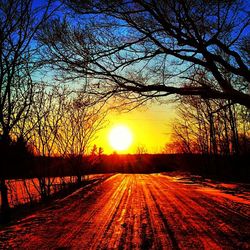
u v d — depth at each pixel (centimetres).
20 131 1470
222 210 1253
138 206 1361
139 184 2744
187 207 1335
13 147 1454
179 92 817
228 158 3678
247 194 1933
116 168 7456
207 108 2402
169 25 755
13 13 1003
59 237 789
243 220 1035
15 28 1018
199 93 822
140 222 994
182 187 2447
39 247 694
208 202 1510
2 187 1155
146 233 836
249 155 3484
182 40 779
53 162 2081
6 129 1142
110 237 789
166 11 770
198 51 789
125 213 1172
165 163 7550
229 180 3316
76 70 752
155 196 1766
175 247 696
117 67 783
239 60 797
